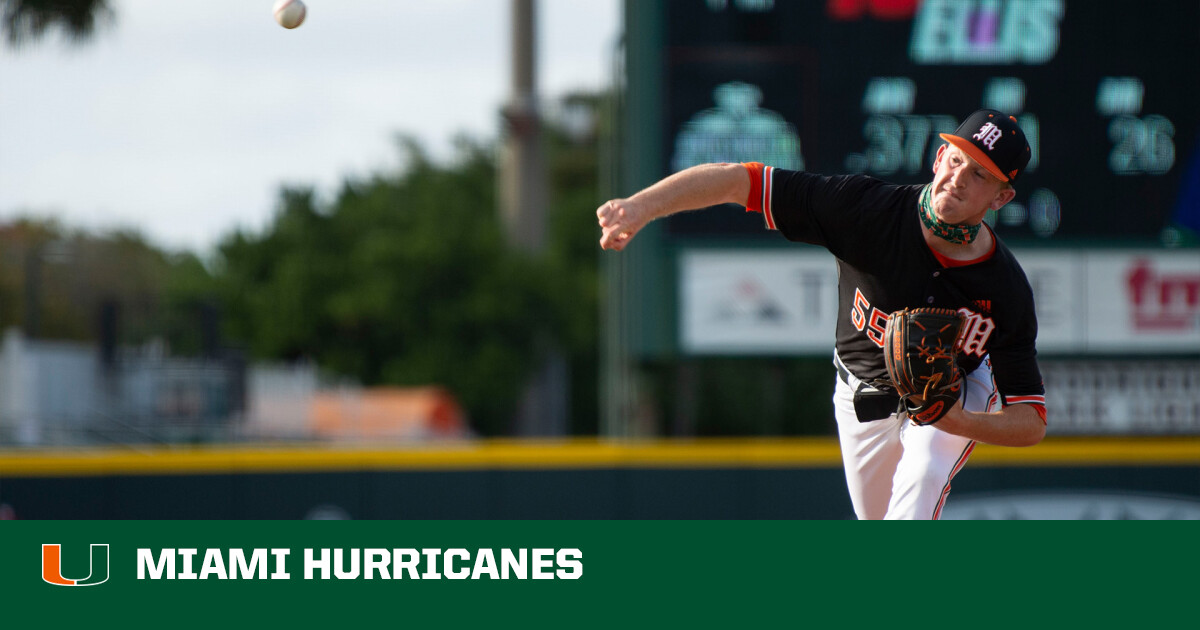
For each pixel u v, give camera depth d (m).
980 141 8.30
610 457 24.75
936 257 8.95
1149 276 25.88
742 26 26.03
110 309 51.62
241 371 51.91
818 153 25.89
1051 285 25.97
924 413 8.92
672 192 9.12
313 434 49.59
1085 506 24.59
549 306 90.25
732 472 24.69
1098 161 25.86
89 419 41.56
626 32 26.22
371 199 97.81
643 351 26.38
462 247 89.75
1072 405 26.03
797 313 26.17
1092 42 25.83
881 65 25.88
